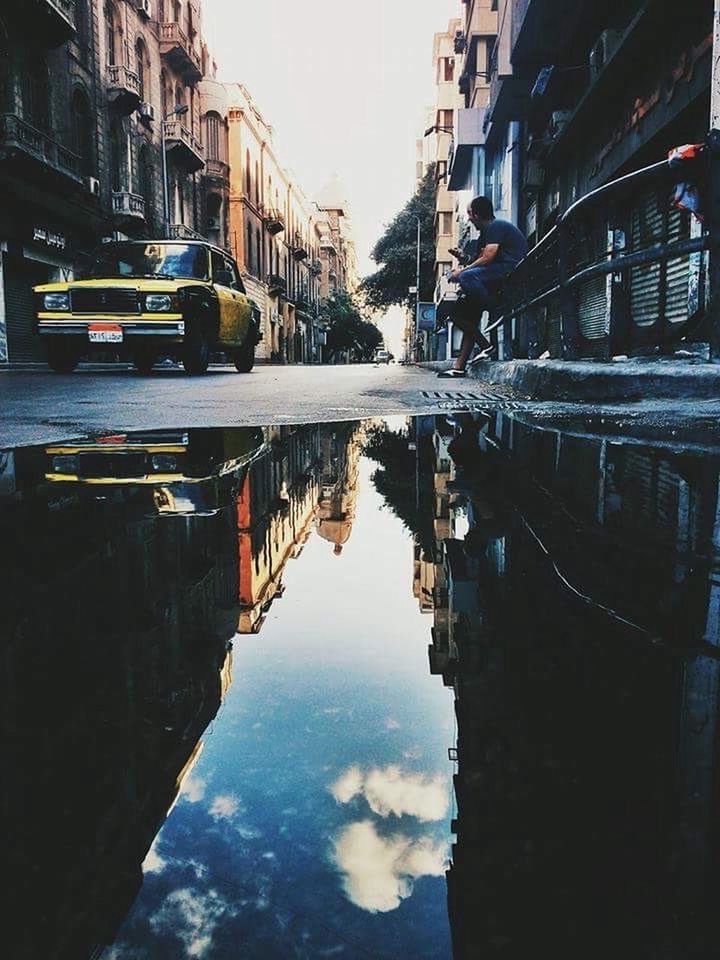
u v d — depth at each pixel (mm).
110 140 22625
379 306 52438
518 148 17938
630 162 10531
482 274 7617
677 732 573
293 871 386
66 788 466
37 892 362
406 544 1336
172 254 10039
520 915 352
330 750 538
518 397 5266
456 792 470
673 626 875
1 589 995
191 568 1128
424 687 674
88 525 1454
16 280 18828
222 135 35625
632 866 390
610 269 4578
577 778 488
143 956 323
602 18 11969
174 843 407
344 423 3846
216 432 3414
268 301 44156
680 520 1527
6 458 2512
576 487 1922
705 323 5730
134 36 24016
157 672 689
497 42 16750
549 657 748
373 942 337
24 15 17422
